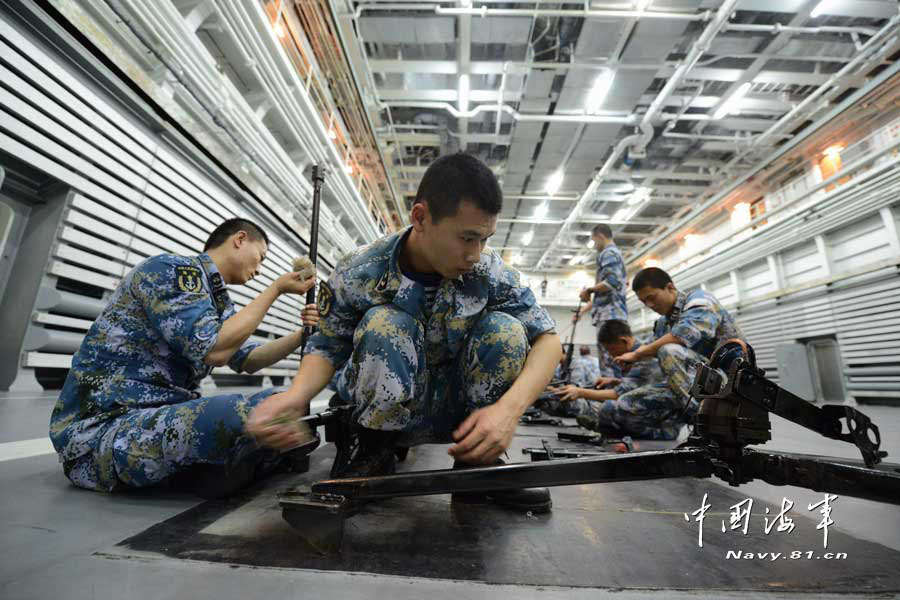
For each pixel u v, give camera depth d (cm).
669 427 222
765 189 798
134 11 238
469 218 67
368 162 693
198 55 287
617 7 458
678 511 88
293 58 435
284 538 65
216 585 49
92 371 91
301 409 76
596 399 254
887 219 535
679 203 916
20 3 189
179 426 83
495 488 60
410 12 469
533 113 625
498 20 471
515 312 93
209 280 105
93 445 86
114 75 238
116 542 62
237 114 337
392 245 86
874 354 539
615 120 612
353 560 57
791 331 672
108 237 247
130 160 258
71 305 228
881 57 513
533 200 908
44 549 58
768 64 552
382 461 83
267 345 128
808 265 663
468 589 50
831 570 59
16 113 194
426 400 91
